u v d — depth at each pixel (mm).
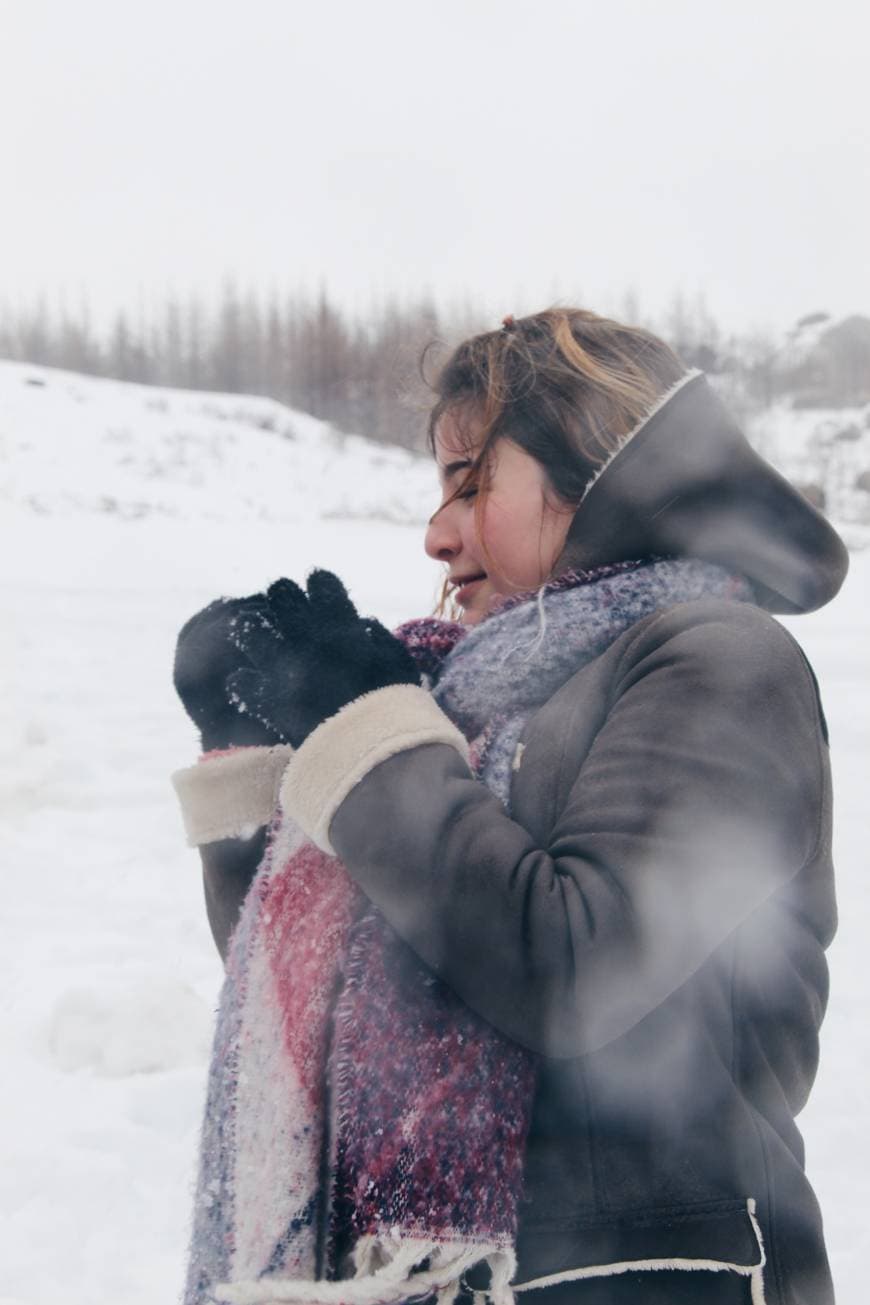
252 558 17328
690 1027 1194
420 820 1153
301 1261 1200
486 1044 1155
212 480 28344
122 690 8328
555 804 1253
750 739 1165
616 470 1351
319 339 49406
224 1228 1244
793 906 1314
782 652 1245
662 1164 1171
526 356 1411
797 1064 1303
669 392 1381
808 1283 1228
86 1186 3045
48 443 28719
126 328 65500
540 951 1094
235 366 62625
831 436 33344
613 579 1340
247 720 1380
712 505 1346
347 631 1266
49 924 4590
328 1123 1227
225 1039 1287
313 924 1260
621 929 1093
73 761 6465
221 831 1378
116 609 11789
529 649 1323
